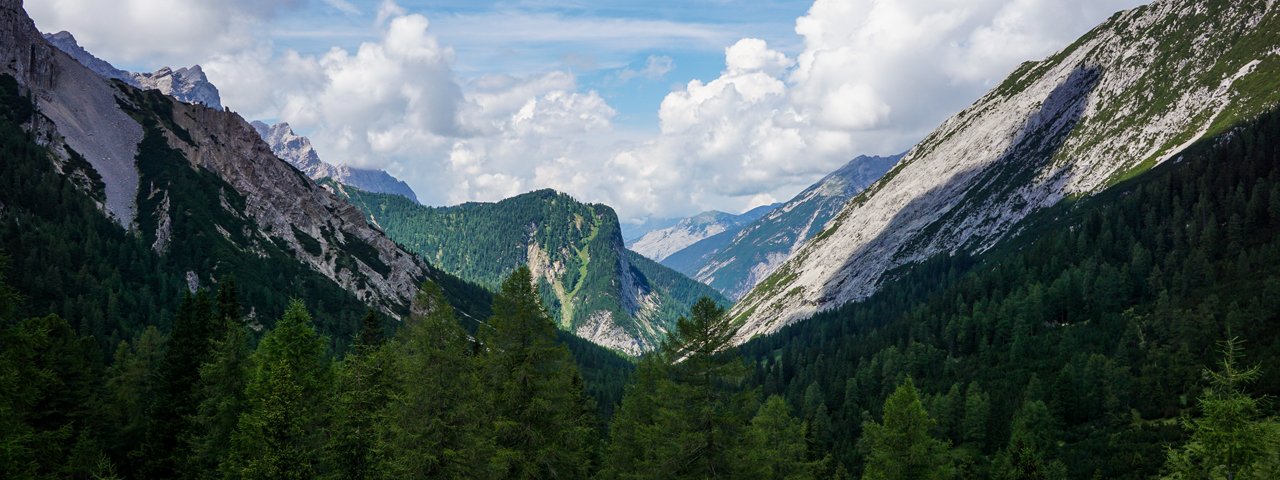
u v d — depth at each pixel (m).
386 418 34.38
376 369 38.91
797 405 140.75
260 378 40.28
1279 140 152.00
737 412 35.44
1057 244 165.75
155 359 66.62
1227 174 148.25
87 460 44.09
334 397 39.97
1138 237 154.00
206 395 47.53
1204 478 31.12
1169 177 165.50
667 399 35.94
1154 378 94.62
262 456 33.97
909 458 44.03
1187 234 139.00
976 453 96.50
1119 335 114.19
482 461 33.22
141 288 152.12
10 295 25.31
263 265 198.38
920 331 153.00
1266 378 78.12
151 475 46.25
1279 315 94.06
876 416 122.94
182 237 190.25
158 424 47.31
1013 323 133.75
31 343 25.88
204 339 50.50
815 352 183.75
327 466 36.66
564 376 36.16
